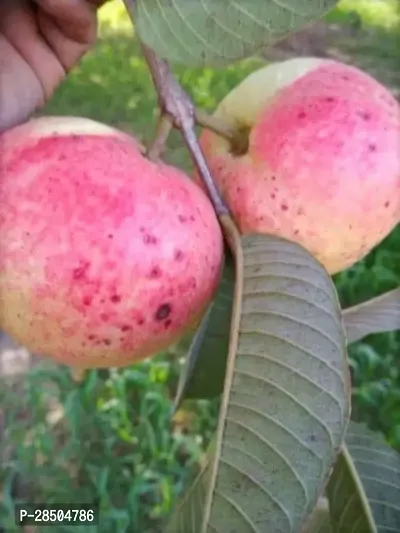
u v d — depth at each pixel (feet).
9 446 2.58
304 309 0.55
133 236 0.53
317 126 0.59
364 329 0.68
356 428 0.69
